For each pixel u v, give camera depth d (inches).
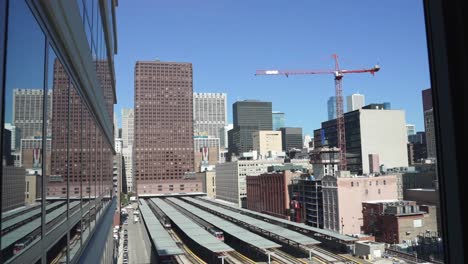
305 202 5374.0
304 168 7367.1
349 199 4448.8
